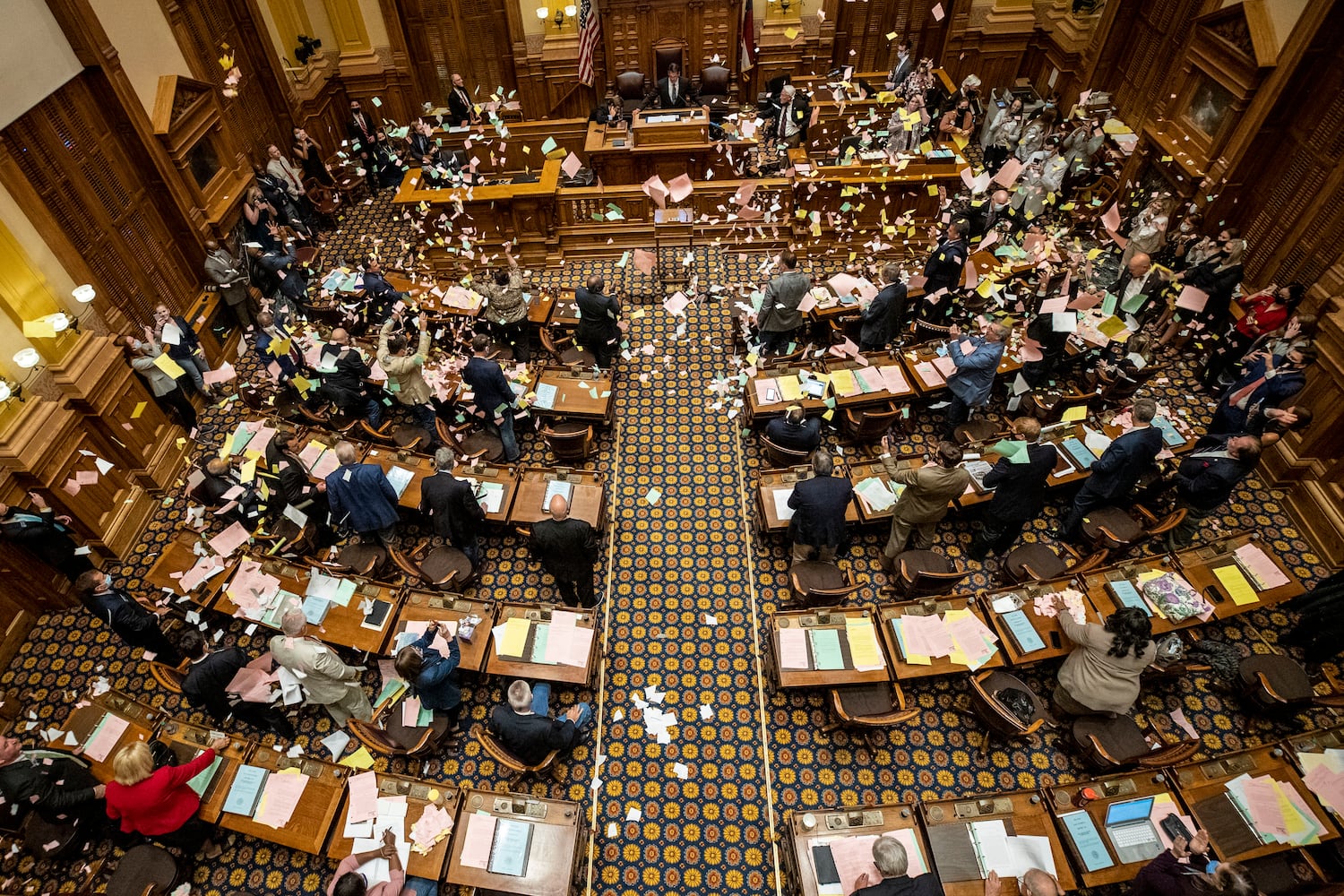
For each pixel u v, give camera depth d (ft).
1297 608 20.33
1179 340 31.40
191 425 29.60
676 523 26.16
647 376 31.89
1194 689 20.93
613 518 26.35
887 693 19.62
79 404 24.67
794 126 43.11
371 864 15.79
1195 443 24.56
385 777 17.08
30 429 22.76
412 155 44.52
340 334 27.89
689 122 37.09
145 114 29.22
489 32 46.83
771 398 26.81
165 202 30.91
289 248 35.96
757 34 47.55
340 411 28.27
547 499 23.67
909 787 19.47
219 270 32.37
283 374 28.32
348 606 20.70
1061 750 19.88
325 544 25.46
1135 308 30.35
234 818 16.87
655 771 20.04
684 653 22.58
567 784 19.90
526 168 42.91
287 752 17.80
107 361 25.55
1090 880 14.96
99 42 26.48
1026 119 43.06
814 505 20.67
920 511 21.31
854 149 39.99
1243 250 27.99
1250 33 28.30
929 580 20.80
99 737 18.49
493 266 38.60
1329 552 23.57
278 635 21.61
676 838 18.81
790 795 19.47
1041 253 32.45
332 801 16.96
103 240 27.25
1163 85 35.70
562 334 31.99
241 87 38.27
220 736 18.15
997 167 42.09
